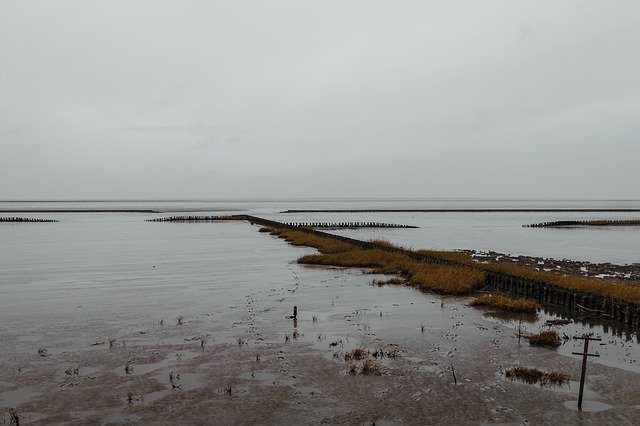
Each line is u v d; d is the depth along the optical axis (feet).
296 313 75.05
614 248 200.64
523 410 43.47
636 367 54.49
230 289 100.58
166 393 46.55
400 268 125.29
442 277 103.65
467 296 94.84
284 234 231.09
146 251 171.83
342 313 79.51
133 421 40.98
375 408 43.78
